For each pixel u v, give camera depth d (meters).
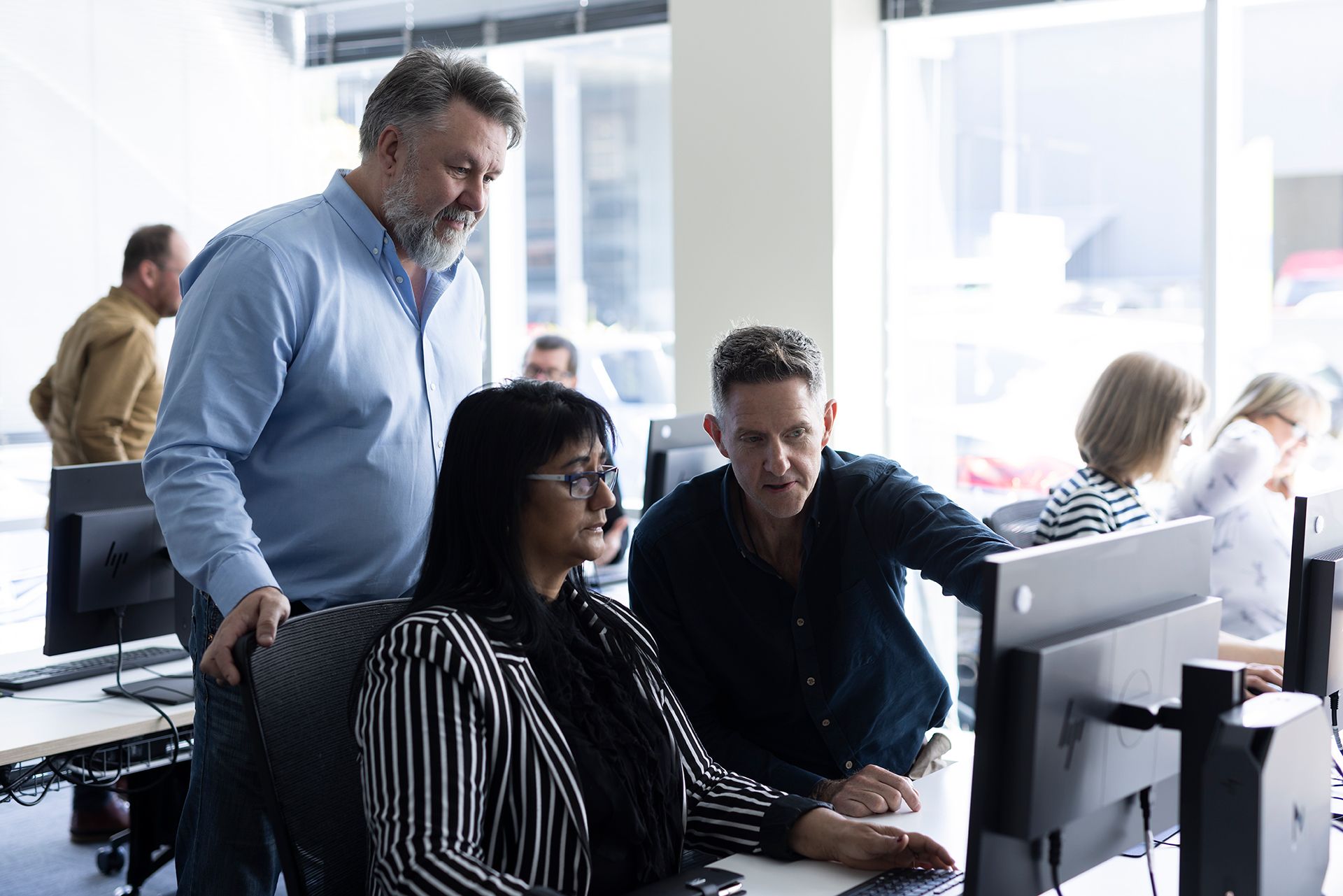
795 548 2.03
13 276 4.61
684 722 1.79
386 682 1.44
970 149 4.40
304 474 1.99
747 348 1.87
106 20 4.79
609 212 5.01
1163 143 4.11
